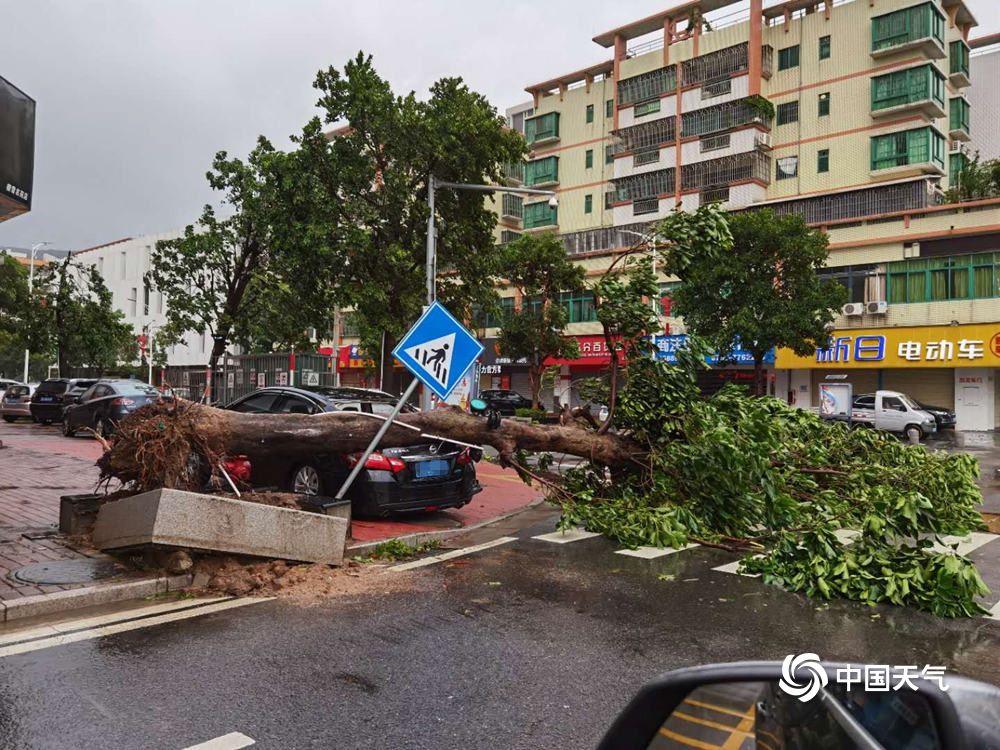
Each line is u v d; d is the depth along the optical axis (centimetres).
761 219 2536
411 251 1692
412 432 810
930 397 3144
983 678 422
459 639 472
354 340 4975
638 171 4175
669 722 153
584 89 4634
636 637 483
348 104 1579
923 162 3281
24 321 3319
